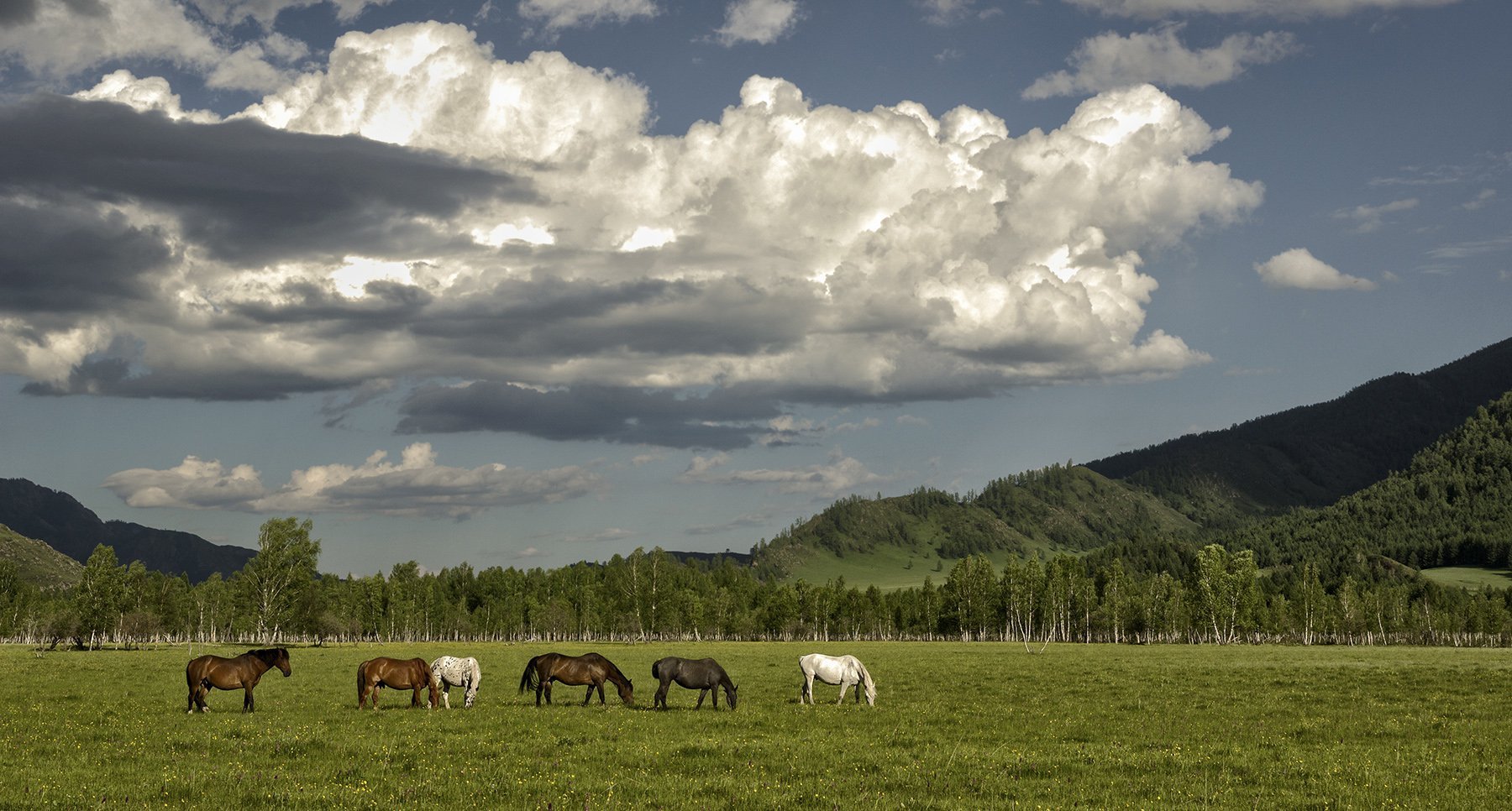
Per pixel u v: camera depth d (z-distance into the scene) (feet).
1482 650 421.18
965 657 329.11
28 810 67.77
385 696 155.33
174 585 587.27
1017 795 76.74
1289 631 641.81
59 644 468.75
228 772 81.51
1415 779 84.53
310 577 470.39
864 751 97.86
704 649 424.87
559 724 115.75
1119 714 133.18
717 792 76.54
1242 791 79.00
